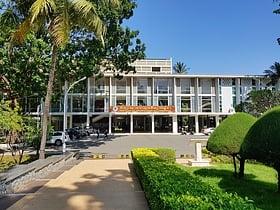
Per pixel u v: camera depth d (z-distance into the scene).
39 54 16.08
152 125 48.72
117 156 18.48
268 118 7.55
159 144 29.30
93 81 48.72
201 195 4.07
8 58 15.71
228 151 10.03
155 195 4.88
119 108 47.62
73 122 48.88
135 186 8.88
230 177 10.71
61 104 47.53
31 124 15.76
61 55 17.56
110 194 7.81
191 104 50.72
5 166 14.38
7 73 16.70
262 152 7.32
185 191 4.32
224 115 50.47
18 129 13.06
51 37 12.26
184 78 50.91
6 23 13.52
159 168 6.91
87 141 33.09
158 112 48.44
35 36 16.47
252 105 39.50
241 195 8.05
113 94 49.44
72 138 36.59
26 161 16.17
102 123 50.69
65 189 8.52
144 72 51.50
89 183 9.45
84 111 48.03
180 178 5.44
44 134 13.26
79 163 15.12
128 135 44.66
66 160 15.60
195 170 12.34
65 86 25.88
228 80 50.78
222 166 13.63
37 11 10.93
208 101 50.88
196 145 14.28
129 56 20.64
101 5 16.94
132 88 49.81
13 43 12.72
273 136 7.22
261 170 12.29
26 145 16.23
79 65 18.75
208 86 51.19
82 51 18.88
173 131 49.75
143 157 9.99
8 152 19.50
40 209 6.45
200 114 49.88
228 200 3.68
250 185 9.35
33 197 7.56
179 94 50.56
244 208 3.32
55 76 18.78
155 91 50.41
